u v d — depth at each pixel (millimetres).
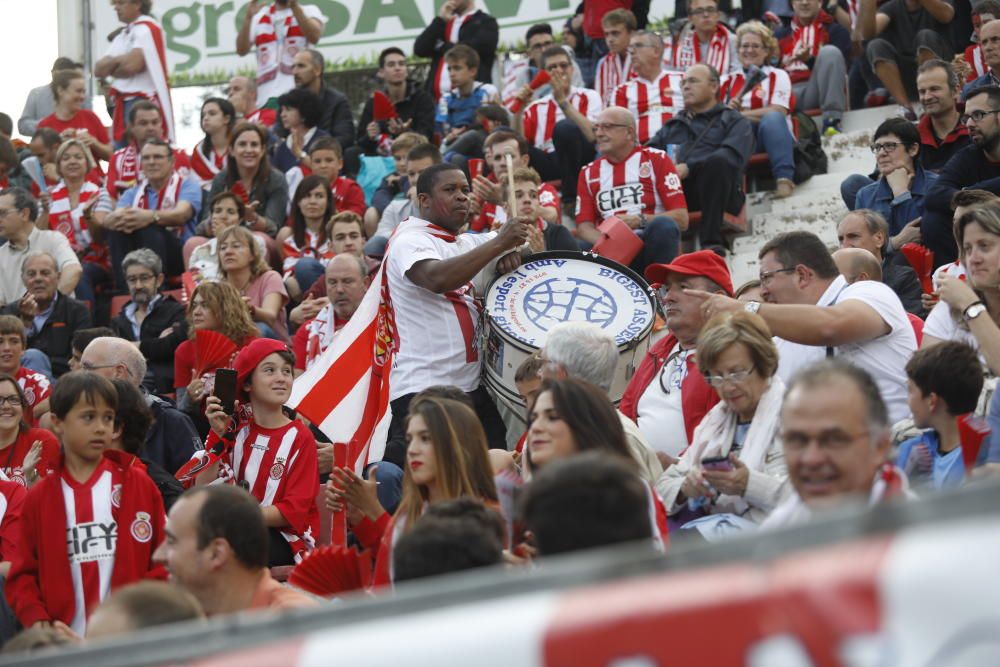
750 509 14797
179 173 36000
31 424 23484
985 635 5215
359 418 20359
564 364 16125
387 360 20469
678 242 28391
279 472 20078
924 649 5281
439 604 6203
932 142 28688
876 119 36219
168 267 34188
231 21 48438
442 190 20641
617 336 19688
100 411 17984
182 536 13211
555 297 20500
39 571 17719
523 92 36188
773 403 15227
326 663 6254
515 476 14055
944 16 36125
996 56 30062
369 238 34688
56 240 33812
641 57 35688
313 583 14219
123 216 33875
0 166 39062
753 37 35625
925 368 15188
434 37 42875
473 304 20797
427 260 20109
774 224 32375
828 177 33562
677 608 5684
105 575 17609
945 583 5285
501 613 6016
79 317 31172
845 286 17312
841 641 5379
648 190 29594
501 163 29938
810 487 10867
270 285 29719
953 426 15203
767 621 5527
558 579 6016
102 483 17906
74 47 49344
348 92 47938
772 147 33219
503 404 20562
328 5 47719
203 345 23766
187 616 10422
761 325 15469
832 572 5480
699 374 17562
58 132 43312
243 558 13281
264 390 20281
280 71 43844
